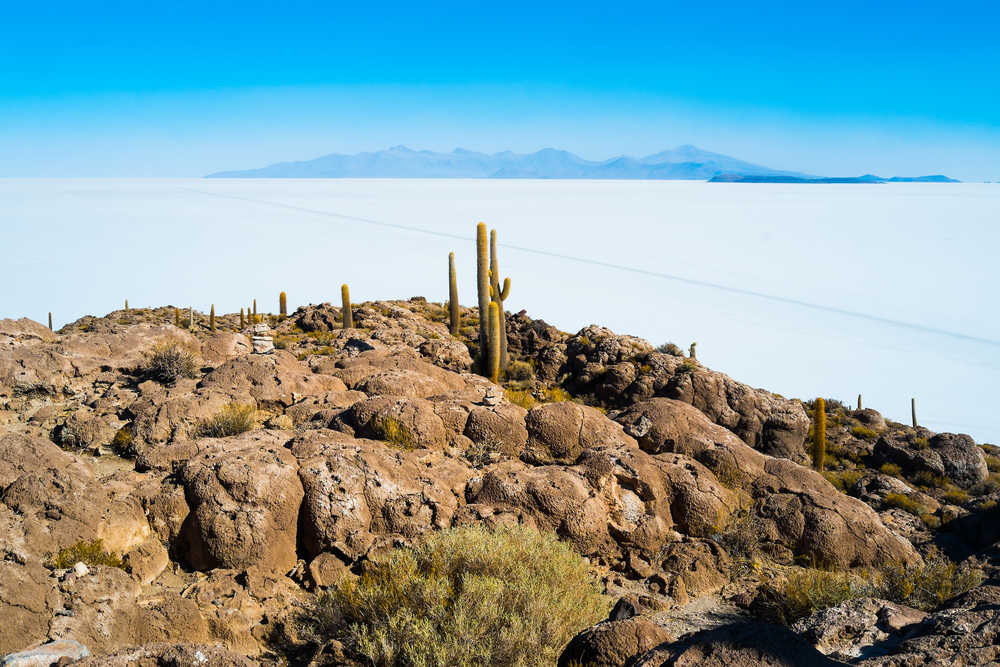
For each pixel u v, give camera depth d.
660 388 28.91
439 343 31.56
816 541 13.60
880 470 26.78
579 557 11.30
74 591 9.15
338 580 10.93
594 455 14.09
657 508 13.41
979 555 12.77
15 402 18.11
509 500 12.84
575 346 33.12
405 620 8.72
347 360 21.05
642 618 8.15
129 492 11.70
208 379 17.81
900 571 11.87
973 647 7.31
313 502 11.82
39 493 11.03
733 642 6.64
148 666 6.95
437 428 14.89
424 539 10.99
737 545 13.46
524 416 15.93
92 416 16.03
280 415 16.73
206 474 11.85
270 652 9.48
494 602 8.91
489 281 31.97
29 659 7.30
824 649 8.41
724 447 15.36
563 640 9.03
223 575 10.90
